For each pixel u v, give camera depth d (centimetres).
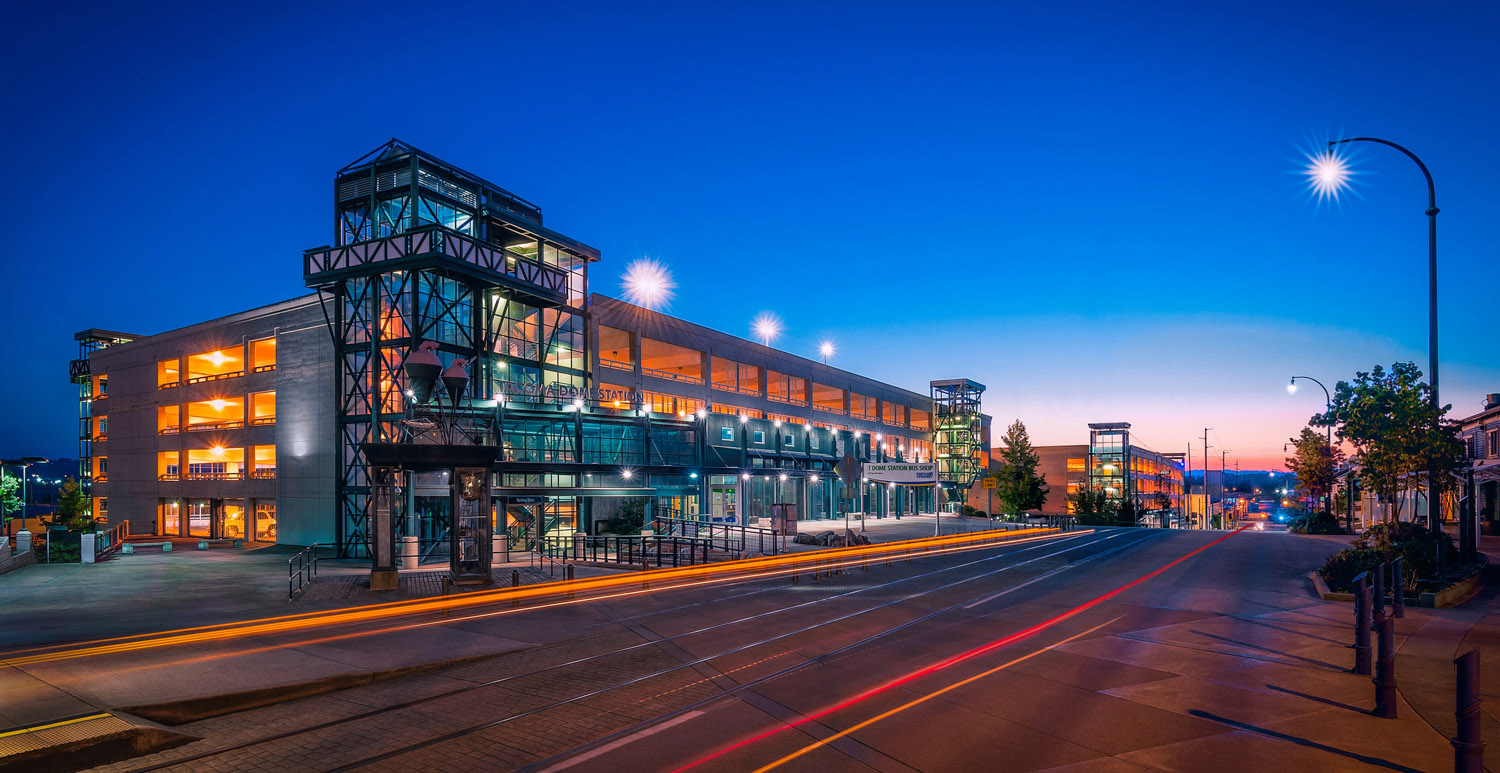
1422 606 1469
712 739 795
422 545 3139
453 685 1027
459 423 3175
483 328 3544
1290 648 1151
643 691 990
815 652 1212
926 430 8912
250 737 811
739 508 4944
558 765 725
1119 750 724
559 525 3647
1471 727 552
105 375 5272
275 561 2984
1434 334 1786
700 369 5709
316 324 3703
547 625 1456
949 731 800
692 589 1995
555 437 3659
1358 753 693
